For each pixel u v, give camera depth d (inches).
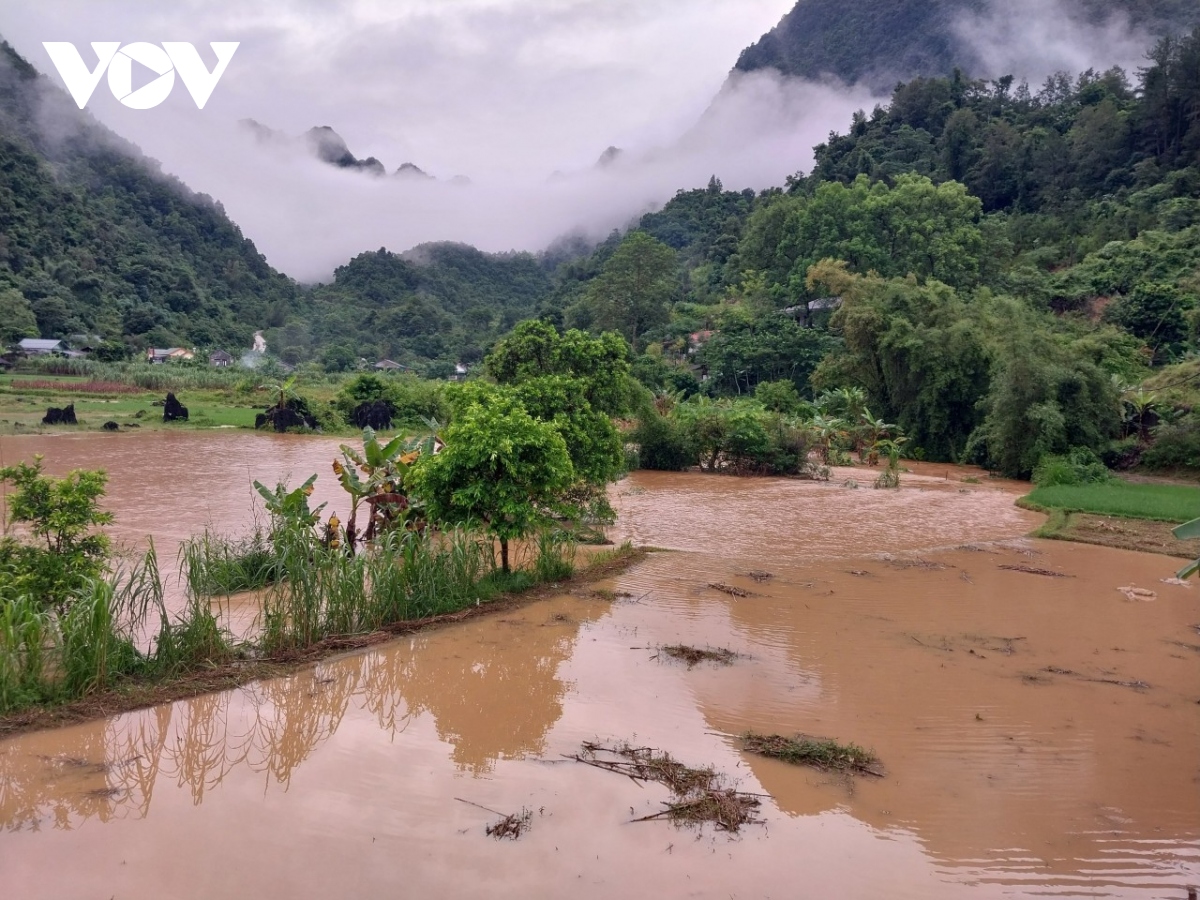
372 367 3956.7
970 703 312.3
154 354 3506.4
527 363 731.4
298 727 271.1
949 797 239.1
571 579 472.7
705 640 373.7
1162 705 317.4
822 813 226.8
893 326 1488.7
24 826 205.9
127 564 452.1
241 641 343.6
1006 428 1160.2
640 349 2935.5
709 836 211.3
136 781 231.6
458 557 417.7
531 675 323.9
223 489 764.6
